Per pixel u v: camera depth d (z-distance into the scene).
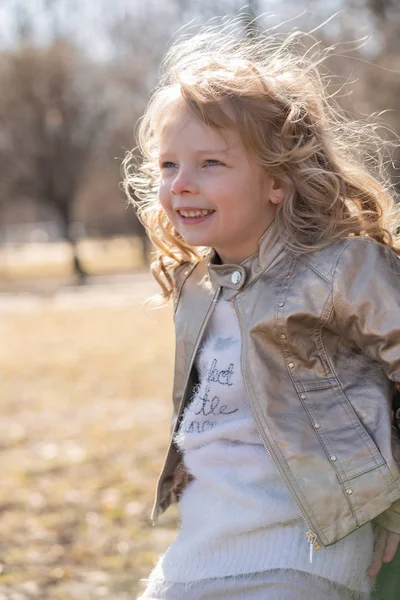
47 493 6.39
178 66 2.48
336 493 2.15
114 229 61.31
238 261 2.41
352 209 2.47
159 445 7.93
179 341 2.54
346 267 2.23
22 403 10.47
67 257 58.38
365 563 2.29
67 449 7.86
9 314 22.94
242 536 2.28
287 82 2.38
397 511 2.24
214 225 2.31
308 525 2.16
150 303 2.69
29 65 42.22
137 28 13.18
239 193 2.29
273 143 2.31
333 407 2.22
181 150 2.31
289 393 2.24
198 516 2.40
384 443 2.17
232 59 2.41
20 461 7.44
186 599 2.29
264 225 2.35
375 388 2.25
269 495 2.28
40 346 16.27
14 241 80.56
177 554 2.38
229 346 2.41
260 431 2.23
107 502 6.13
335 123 2.57
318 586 2.20
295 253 2.30
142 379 12.07
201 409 2.43
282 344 2.25
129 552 5.13
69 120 43.56
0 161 43.66
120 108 43.28
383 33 8.70
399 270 2.24
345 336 2.26
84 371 12.95
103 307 24.17
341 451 2.18
